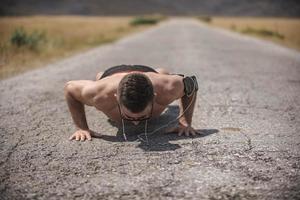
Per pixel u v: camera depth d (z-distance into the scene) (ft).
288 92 21.20
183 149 12.09
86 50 49.62
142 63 34.60
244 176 10.14
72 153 11.96
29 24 141.69
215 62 34.99
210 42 63.16
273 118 15.85
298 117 16.03
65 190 9.53
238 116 16.11
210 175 10.21
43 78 26.66
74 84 12.35
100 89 11.79
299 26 147.74
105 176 10.27
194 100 12.94
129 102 10.10
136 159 11.35
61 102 19.24
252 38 76.69
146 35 87.81
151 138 13.14
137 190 9.43
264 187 9.51
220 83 23.99
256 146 12.38
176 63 34.32
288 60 37.14
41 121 15.79
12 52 39.78
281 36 81.15
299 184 9.65
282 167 10.71
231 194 9.16
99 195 9.23
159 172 10.46
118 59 38.17
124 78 10.30
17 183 9.97
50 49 46.01
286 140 12.98
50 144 12.85
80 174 10.44
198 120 15.53
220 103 18.54
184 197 9.05
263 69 30.37
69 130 14.47
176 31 110.52
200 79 25.58
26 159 11.58
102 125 14.87
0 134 14.08
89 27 125.80
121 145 12.53
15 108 18.02
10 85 23.95
